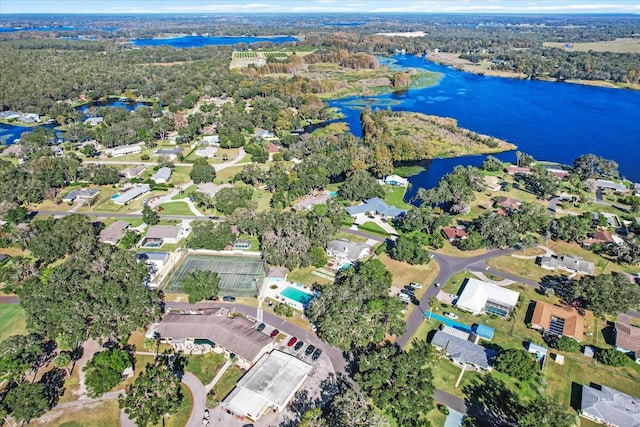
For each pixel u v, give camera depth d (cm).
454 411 10288
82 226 17212
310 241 16400
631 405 10162
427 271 15912
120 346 12212
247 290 14600
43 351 11562
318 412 9681
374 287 13250
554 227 18525
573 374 11450
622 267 16262
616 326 12850
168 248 17350
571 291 14250
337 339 11756
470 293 14175
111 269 13562
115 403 10481
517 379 11206
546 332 12762
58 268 13862
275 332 12644
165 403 9819
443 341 12125
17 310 13875
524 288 14950
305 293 14512
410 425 9612
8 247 17462
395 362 10669
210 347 12162
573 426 9531
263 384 10619
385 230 18700
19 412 9594
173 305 13988
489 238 17438
